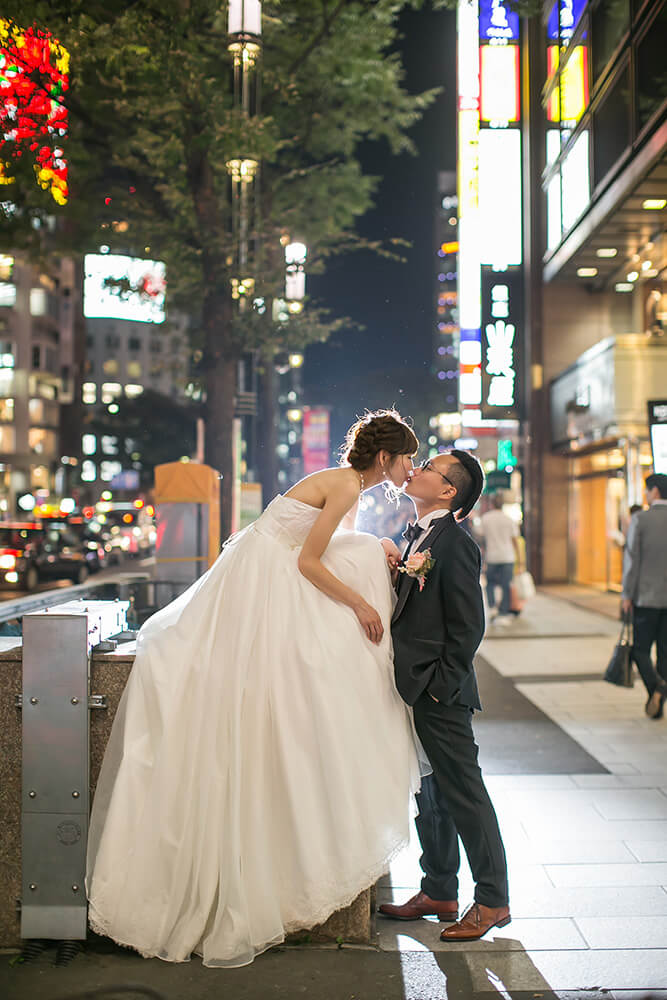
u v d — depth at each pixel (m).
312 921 3.35
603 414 17.55
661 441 10.26
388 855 3.38
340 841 3.32
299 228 15.84
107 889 3.30
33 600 5.87
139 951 3.35
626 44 10.93
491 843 3.57
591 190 13.05
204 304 12.55
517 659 10.83
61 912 3.46
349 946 3.50
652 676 7.48
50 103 7.48
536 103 21.28
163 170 12.30
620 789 5.55
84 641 3.46
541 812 5.12
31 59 7.26
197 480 9.42
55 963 3.38
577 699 8.41
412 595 3.59
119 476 75.12
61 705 3.46
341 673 3.42
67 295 69.19
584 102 13.45
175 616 3.56
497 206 22.03
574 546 22.08
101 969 3.33
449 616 3.53
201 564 9.45
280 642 3.43
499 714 7.77
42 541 23.78
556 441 21.58
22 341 62.22
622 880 4.14
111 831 3.30
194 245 12.24
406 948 3.50
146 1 8.51
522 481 22.75
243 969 3.32
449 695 3.49
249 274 11.96
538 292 22.06
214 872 3.31
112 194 12.30
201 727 3.36
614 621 14.56
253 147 10.55
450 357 87.00
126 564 33.84
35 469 63.97
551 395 22.03
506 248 22.19
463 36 21.25
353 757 3.38
